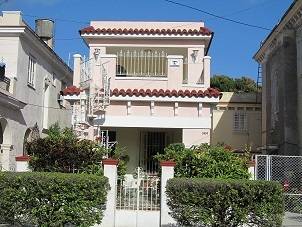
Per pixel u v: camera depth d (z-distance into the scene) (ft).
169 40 62.44
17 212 32.73
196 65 59.62
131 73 60.44
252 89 166.09
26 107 79.51
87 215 32.86
